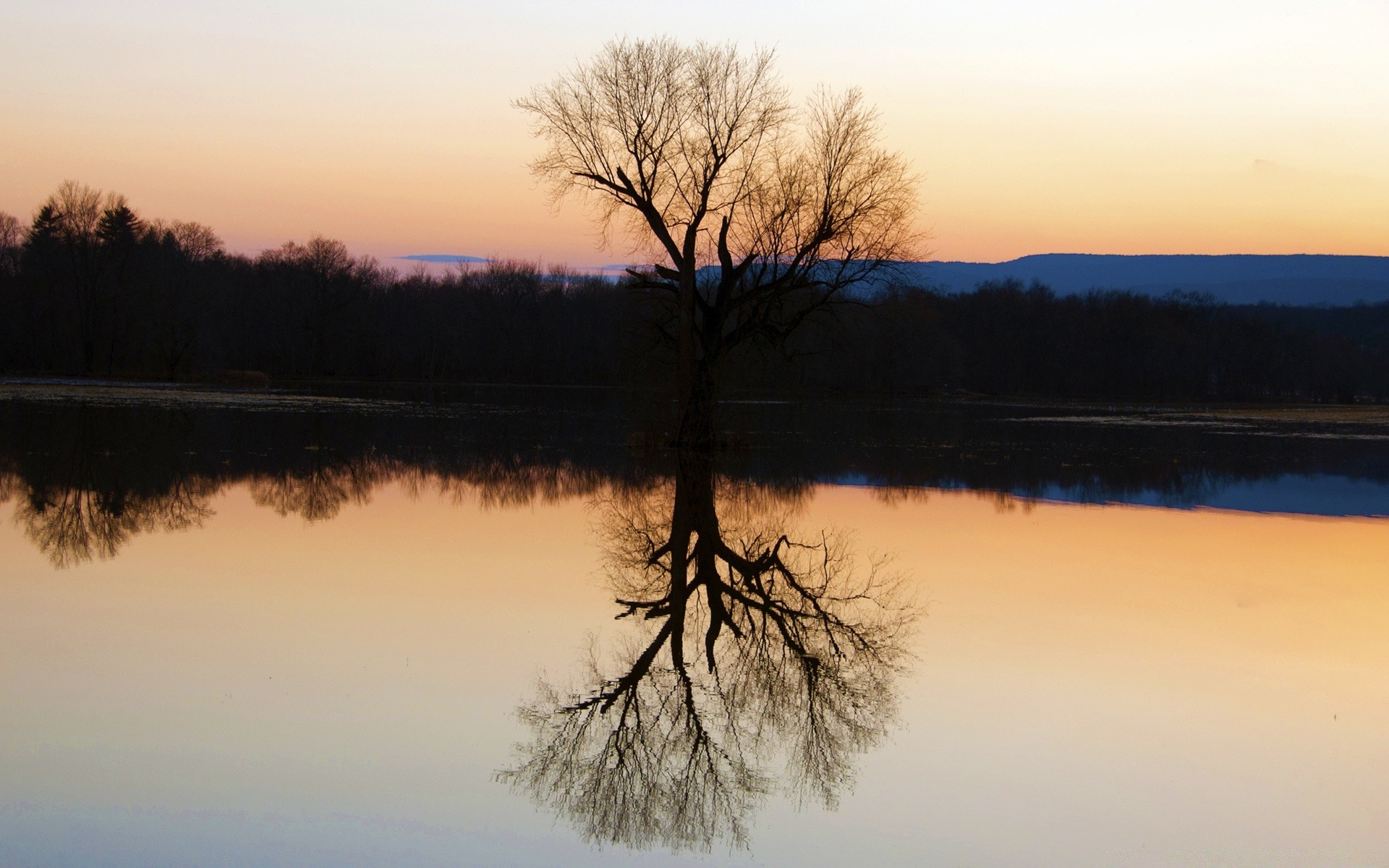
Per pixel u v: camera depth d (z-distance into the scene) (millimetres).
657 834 8641
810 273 36531
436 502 24844
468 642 13312
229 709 10781
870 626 14672
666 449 38656
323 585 16000
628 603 15539
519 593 15930
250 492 25641
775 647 13688
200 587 15711
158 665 12078
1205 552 20250
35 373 82875
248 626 13672
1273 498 28656
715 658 13133
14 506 22609
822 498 27172
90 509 22484
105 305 82312
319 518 22109
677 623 14664
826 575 17938
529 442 40875
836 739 10641
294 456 33688
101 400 57281
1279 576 18094
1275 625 14797
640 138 34188
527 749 10094
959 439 46562
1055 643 13820
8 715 10469
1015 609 15617
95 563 17125
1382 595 16656
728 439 38688
